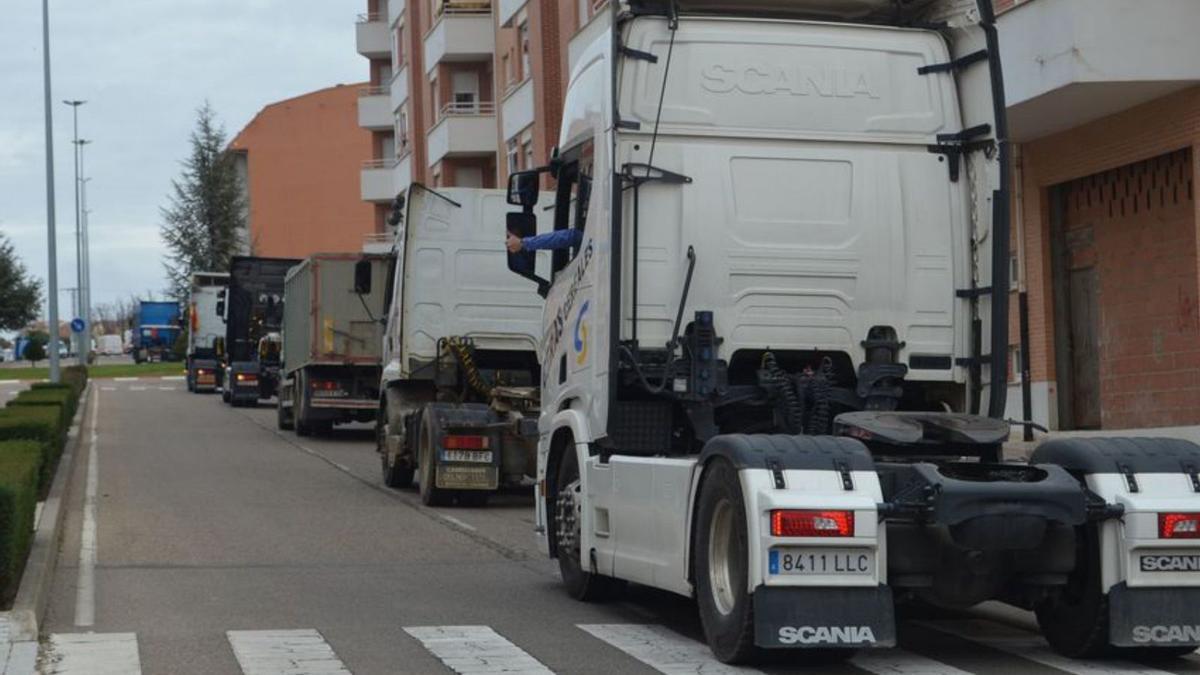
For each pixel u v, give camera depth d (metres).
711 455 9.70
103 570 14.67
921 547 9.41
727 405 11.24
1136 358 22.97
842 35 11.64
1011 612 12.05
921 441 10.12
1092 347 24.14
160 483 24.05
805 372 11.21
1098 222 23.84
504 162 51.03
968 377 11.49
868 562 9.12
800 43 11.59
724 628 9.59
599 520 11.89
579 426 12.16
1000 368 11.20
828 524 9.04
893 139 11.60
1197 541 9.46
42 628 11.43
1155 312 22.47
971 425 10.27
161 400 53.97
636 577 11.05
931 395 11.65
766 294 11.30
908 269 11.48
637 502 11.00
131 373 84.62
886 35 11.71
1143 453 9.68
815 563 9.07
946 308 11.52
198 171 105.38
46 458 20.75
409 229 22.34
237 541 17.05
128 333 158.38
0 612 11.12
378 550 16.44
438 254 22.41
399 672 9.73
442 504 21.23
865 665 9.82
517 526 18.81
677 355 11.15
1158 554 9.46
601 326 11.48
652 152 11.30
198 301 60.34
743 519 9.25
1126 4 20.52
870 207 11.48
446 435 20.75
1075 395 24.67
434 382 22.61
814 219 11.41
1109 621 9.52
